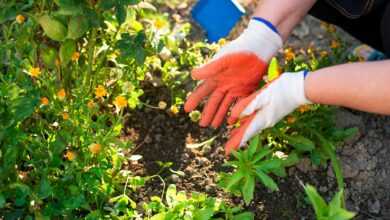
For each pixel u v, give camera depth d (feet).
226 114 4.73
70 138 4.01
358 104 3.76
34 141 4.02
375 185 4.54
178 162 4.54
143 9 4.76
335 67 3.81
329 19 4.71
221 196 4.40
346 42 5.22
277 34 4.26
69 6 3.79
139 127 4.67
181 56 4.81
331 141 4.58
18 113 3.83
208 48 4.94
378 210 4.46
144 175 4.46
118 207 4.06
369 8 4.30
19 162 4.12
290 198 4.43
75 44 4.17
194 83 4.84
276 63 4.39
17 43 4.08
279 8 4.25
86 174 4.01
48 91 4.14
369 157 4.64
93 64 4.50
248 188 4.00
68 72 4.31
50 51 4.14
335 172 4.33
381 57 4.98
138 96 4.68
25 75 4.14
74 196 3.95
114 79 4.53
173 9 5.28
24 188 3.87
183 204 4.03
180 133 4.68
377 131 4.76
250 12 5.35
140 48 4.07
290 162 4.21
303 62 4.82
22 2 4.38
